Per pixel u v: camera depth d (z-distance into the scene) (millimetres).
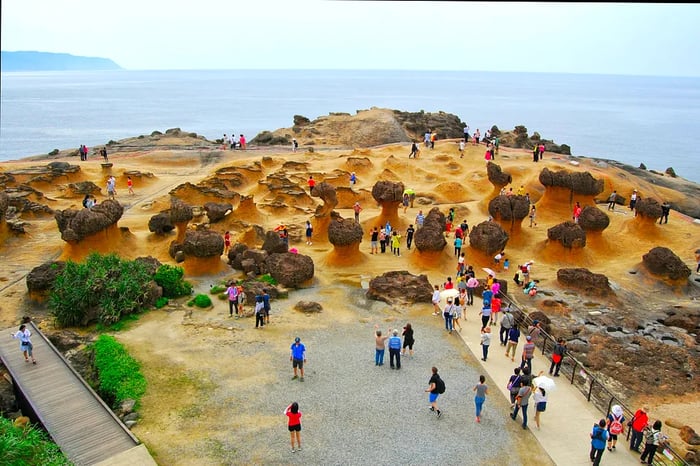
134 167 62562
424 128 94375
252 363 24109
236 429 19641
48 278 30422
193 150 71688
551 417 21078
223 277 34875
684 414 24875
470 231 42656
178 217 38719
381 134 86688
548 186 48094
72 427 19484
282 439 19188
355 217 46188
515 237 42781
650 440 18734
